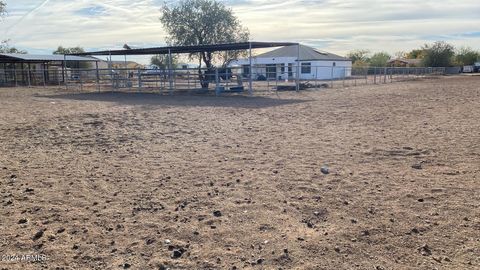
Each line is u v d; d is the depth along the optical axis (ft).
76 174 20.15
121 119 40.45
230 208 15.19
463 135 29.09
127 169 21.01
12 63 130.93
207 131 32.83
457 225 13.33
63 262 11.32
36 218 14.44
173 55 114.52
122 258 11.50
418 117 39.58
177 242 12.43
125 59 115.44
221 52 114.21
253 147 26.22
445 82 120.78
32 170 20.98
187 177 19.34
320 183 18.10
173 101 62.49
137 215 14.65
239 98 67.87
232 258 11.40
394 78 153.28
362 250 11.73
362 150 24.75
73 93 86.12
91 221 14.14
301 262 11.10
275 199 16.10
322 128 33.73
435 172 19.61
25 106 56.08
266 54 174.40
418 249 11.74
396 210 14.73
